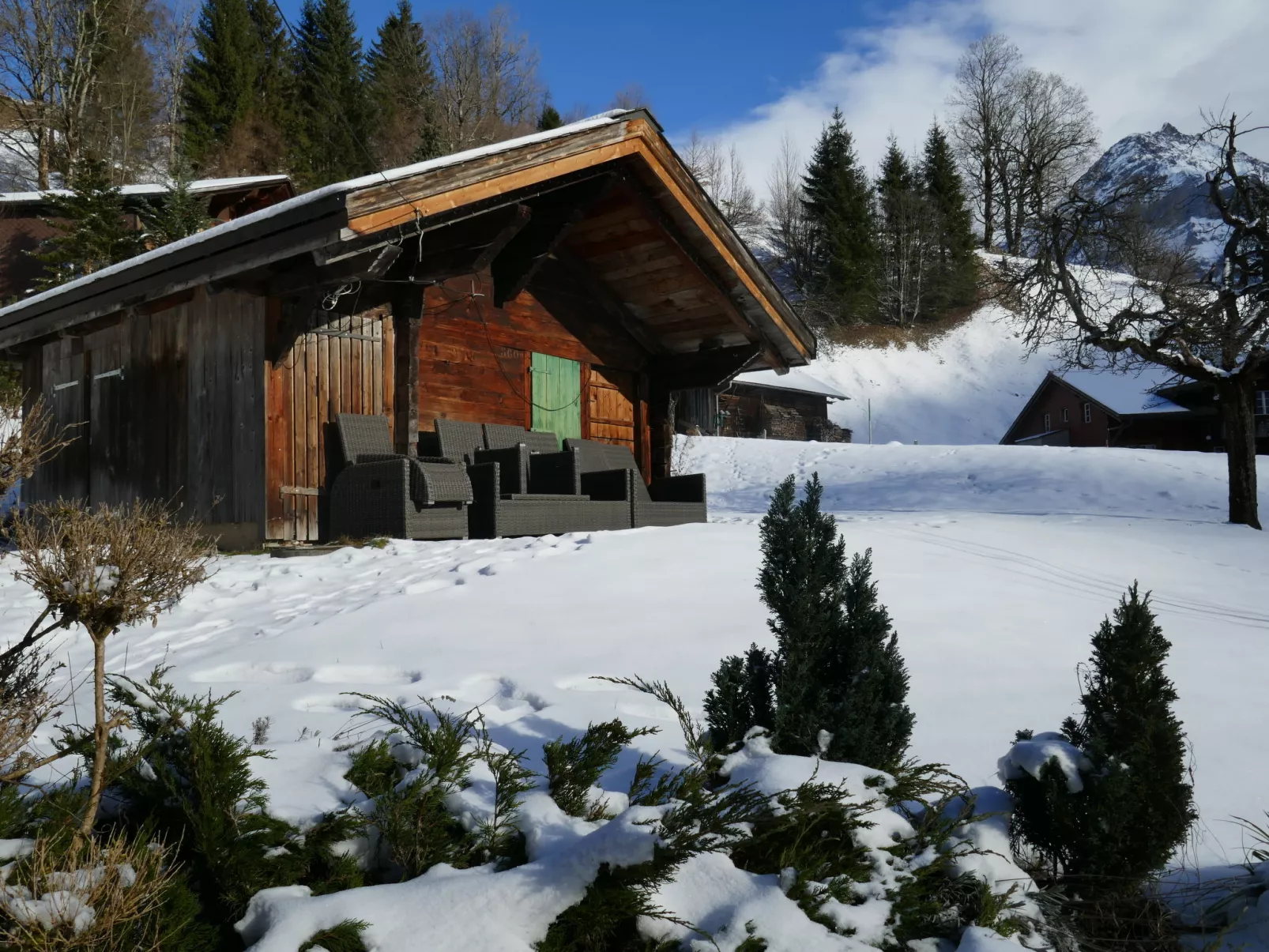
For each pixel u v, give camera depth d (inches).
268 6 2167.8
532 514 364.2
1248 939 91.0
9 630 222.7
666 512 432.1
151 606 95.7
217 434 394.9
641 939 81.0
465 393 447.5
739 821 85.9
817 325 2522.1
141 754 86.0
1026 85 2832.2
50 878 68.8
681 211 418.6
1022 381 2402.8
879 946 80.0
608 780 117.0
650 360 534.9
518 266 418.3
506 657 183.2
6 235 1218.0
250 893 82.1
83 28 1734.7
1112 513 736.3
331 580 280.5
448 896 77.4
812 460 1093.8
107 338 465.1
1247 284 649.6
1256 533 528.7
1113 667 100.3
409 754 103.8
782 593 113.3
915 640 204.1
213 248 339.3
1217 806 121.5
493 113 2591.0
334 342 400.5
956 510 765.3
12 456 107.3
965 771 127.3
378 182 298.7
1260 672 190.2
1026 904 88.2
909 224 2691.9
